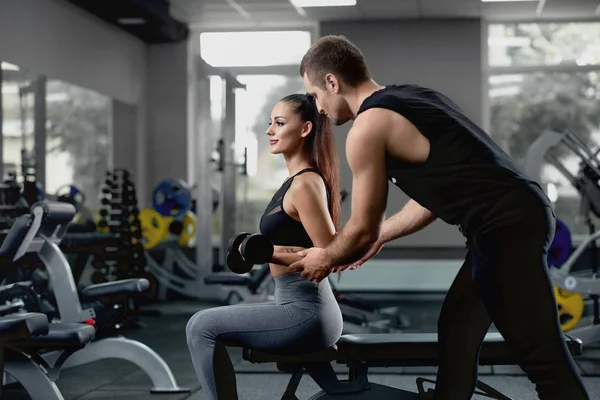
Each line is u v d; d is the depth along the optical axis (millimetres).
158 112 9992
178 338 6082
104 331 4160
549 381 2027
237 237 2230
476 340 2307
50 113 8836
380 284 9516
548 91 9703
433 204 2113
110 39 9008
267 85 9977
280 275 2533
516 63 9734
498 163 2055
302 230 2490
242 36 9984
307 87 2285
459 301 2307
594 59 9602
